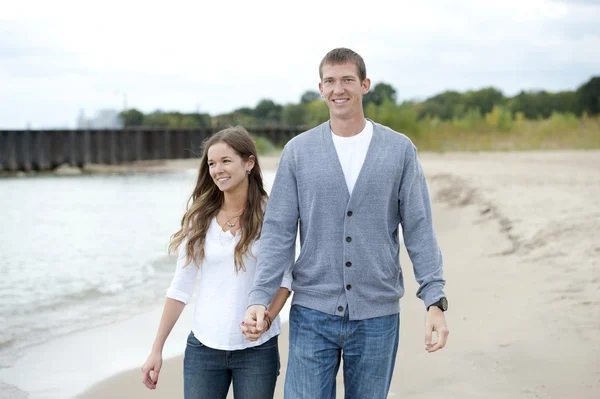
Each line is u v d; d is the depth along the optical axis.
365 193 2.66
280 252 2.71
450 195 15.12
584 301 5.27
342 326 2.68
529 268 6.78
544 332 4.63
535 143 40.72
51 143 43.19
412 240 2.73
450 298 5.93
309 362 2.70
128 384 4.46
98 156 44.62
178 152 47.38
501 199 12.22
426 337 2.58
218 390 2.84
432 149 39.66
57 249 12.04
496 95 71.88
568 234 7.97
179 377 4.54
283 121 65.12
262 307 2.61
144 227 15.38
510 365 4.12
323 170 2.68
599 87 67.44
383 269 2.70
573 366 4.00
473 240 9.24
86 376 4.63
